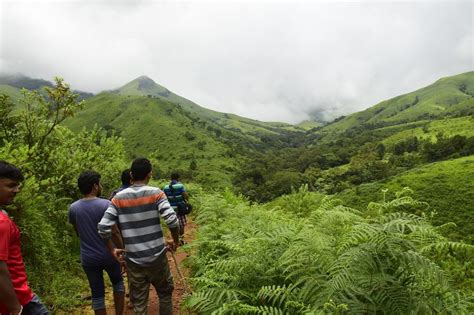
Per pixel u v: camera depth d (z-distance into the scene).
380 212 3.87
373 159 126.56
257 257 4.44
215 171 141.50
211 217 7.98
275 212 8.70
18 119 7.41
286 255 3.94
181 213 8.93
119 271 4.77
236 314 3.88
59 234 6.66
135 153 168.88
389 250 3.24
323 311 3.07
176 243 4.28
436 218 39.53
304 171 138.75
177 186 8.89
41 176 6.48
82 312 5.32
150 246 4.09
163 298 4.40
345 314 3.22
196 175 132.88
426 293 3.44
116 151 8.97
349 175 107.75
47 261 5.55
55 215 6.59
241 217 7.98
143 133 189.50
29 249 5.27
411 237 3.77
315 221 5.37
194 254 6.89
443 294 3.46
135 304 4.11
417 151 129.62
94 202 4.59
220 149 176.50
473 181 45.34
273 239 4.54
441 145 107.44
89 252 4.51
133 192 4.11
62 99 7.52
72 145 8.34
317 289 3.56
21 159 5.37
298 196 12.00
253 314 3.88
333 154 157.62
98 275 4.62
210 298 4.07
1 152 5.18
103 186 8.66
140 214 4.08
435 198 44.78
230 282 4.48
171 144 176.25
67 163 7.16
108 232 4.06
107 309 5.48
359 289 3.30
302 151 180.75
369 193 45.78
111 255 4.55
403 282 3.47
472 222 37.31
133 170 4.18
